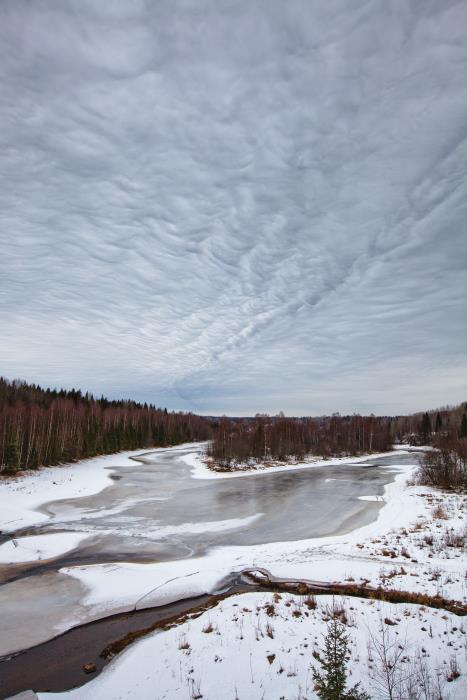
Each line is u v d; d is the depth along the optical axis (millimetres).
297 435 80500
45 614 11492
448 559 14344
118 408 106312
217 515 25047
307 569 14000
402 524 20750
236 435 68812
